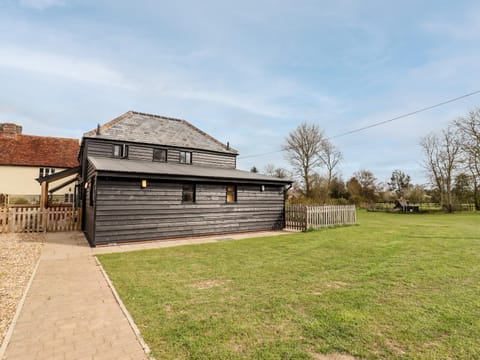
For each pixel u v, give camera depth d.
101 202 9.32
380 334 3.20
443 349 2.87
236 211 12.88
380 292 4.64
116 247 9.08
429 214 29.53
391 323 3.47
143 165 11.92
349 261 6.95
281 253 8.00
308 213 13.78
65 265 6.66
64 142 30.12
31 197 25.23
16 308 4.07
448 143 31.83
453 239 10.57
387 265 6.50
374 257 7.39
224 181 12.23
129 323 3.56
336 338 3.12
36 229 12.44
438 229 14.12
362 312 3.82
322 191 36.66
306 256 7.57
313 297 4.43
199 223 11.63
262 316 3.72
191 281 5.33
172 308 4.02
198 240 10.73
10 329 3.39
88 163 12.32
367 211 34.50
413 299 4.31
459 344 2.97
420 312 3.80
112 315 3.83
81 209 13.23
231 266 6.50
